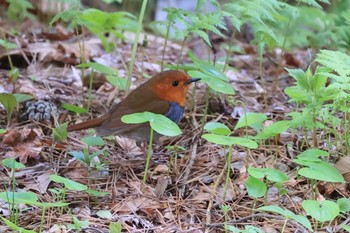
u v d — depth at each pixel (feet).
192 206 26.07
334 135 30.86
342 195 26.66
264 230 24.09
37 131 31.73
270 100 38.22
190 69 34.09
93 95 37.65
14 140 30.17
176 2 61.67
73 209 25.50
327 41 44.80
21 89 36.60
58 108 35.58
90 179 27.96
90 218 24.72
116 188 27.43
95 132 31.78
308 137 31.19
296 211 25.49
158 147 31.76
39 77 39.78
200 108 35.63
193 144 31.12
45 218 24.59
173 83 29.96
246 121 27.12
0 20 48.83
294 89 28.04
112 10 58.23
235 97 37.19
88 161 27.20
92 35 49.62
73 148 30.81
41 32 48.11
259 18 31.91
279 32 48.19
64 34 47.19
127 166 29.25
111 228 22.27
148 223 24.76
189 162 29.04
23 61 41.75
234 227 22.99
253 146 23.75
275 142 30.96
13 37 45.78
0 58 41.39
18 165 25.08
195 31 30.83
